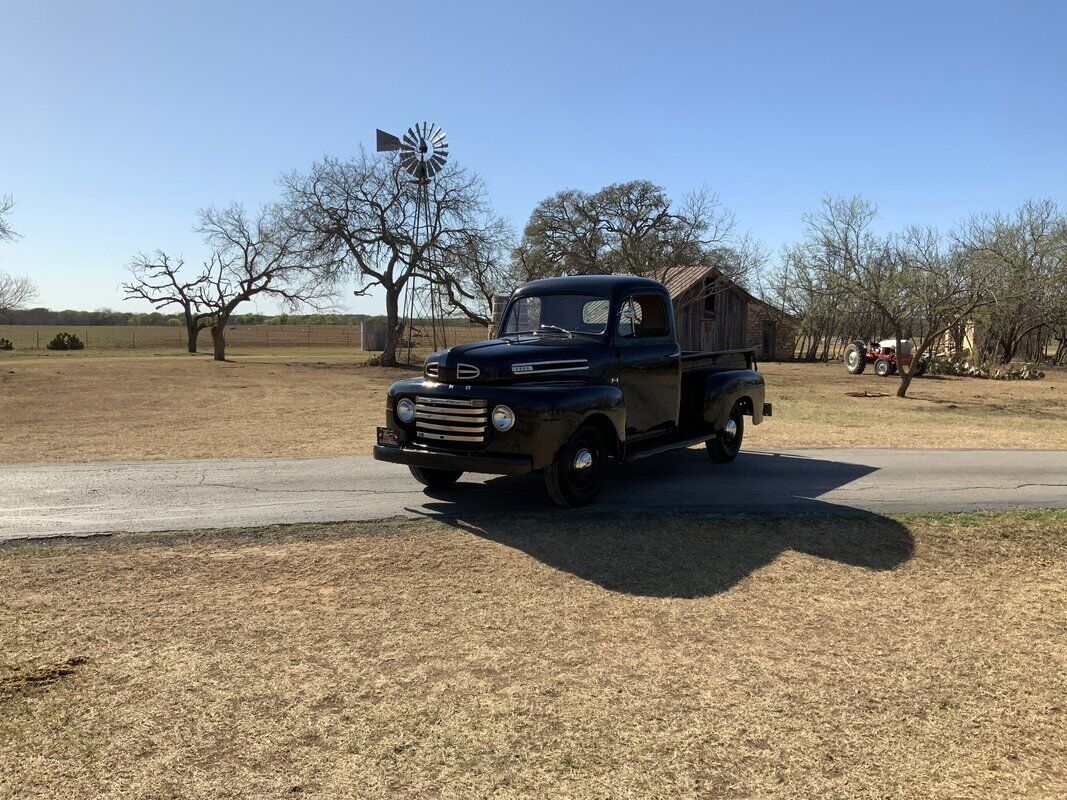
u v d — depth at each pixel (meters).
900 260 24.02
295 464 10.05
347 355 53.09
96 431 13.59
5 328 118.69
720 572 5.88
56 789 3.04
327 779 3.14
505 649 4.45
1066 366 43.81
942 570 6.10
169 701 3.77
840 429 14.82
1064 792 3.14
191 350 53.66
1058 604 5.41
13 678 3.97
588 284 8.23
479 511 7.54
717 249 37.56
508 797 3.03
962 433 14.51
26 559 5.95
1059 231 32.03
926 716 3.76
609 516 7.38
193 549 6.26
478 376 7.08
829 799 3.06
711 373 9.81
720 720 3.67
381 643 4.50
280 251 43.31
